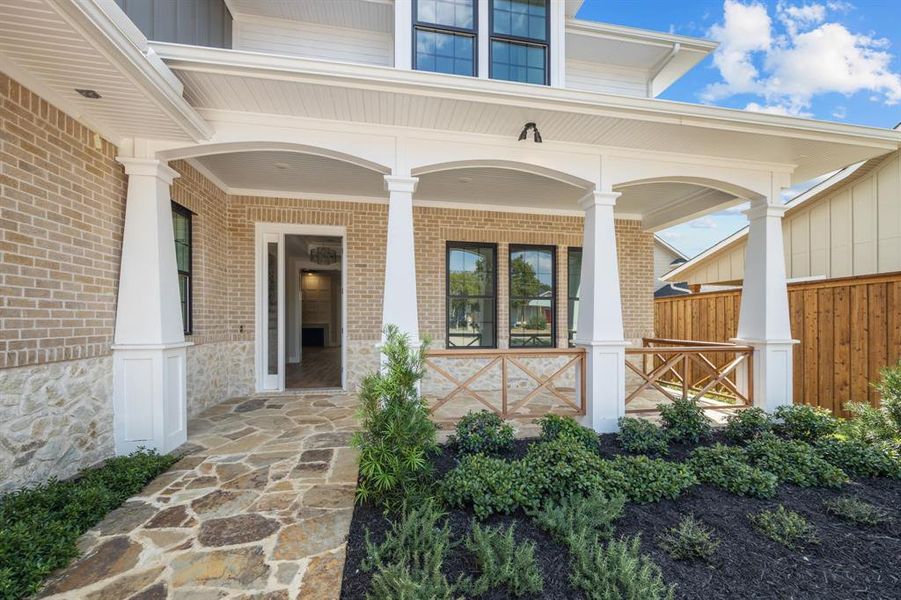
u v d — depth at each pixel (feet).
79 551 6.77
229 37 16.28
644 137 13.35
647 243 23.11
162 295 11.52
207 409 16.33
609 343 13.76
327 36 17.24
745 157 14.88
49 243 8.94
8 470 8.00
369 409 8.70
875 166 17.72
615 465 9.58
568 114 11.92
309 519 8.06
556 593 5.97
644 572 5.78
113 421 10.91
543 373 21.61
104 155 10.65
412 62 15.28
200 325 15.88
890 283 13.85
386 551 6.75
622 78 20.66
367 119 12.25
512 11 16.29
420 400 9.25
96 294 10.34
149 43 9.31
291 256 29.60
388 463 8.26
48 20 6.80
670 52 19.39
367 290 19.74
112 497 8.46
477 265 21.65
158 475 10.07
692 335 22.61
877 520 7.95
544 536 7.41
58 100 9.07
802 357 16.75
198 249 15.74
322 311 44.16
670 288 49.03
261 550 7.06
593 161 14.07
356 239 19.66
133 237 11.33
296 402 17.52
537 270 22.26
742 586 6.22
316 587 6.15
